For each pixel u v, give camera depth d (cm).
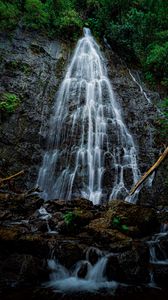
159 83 1717
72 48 1697
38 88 1434
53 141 1341
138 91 1606
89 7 1983
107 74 1636
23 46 1541
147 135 1445
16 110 1318
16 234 697
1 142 1241
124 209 827
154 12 2036
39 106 1389
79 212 837
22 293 574
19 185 1198
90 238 739
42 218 858
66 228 775
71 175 1277
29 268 638
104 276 654
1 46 1477
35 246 684
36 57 1534
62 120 1391
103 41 1853
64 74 1552
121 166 1340
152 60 1694
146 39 1892
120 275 654
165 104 1351
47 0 1800
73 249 678
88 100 1478
